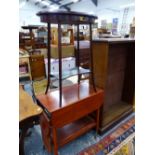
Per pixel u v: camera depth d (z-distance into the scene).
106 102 2.19
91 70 1.67
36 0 11.17
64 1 11.34
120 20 9.41
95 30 4.61
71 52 3.97
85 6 11.50
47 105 1.37
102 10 10.68
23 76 3.54
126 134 1.91
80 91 1.69
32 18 12.25
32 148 1.67
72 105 1.41
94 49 1.72
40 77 3.65
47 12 1.18
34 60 3.53
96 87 1.81
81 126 1.74
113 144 1.75
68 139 1.55
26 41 4.67
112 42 1.59
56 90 1.73
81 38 4.50
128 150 1.66
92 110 1.65
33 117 0.95
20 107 1.02
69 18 1.20
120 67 2.18
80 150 1.66
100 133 1.87
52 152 1.54
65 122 1.41
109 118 2.03
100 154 1.61
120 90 2.39
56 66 3.72
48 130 1.39
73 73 1.63
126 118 2.25
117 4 9.53
